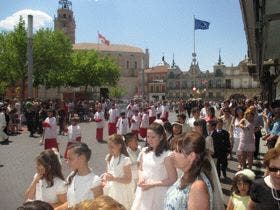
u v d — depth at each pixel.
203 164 3.45
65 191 5.06
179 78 118.88
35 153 17.50
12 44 46.53
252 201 3.82
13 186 10.98
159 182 5.31
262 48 9.73
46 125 16.20
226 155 10.82
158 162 5.41
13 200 9.48
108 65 73.50
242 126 11.54
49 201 5.05
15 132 27.31
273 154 3.66
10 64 46.62
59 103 32.62
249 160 11.64
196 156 3.42
